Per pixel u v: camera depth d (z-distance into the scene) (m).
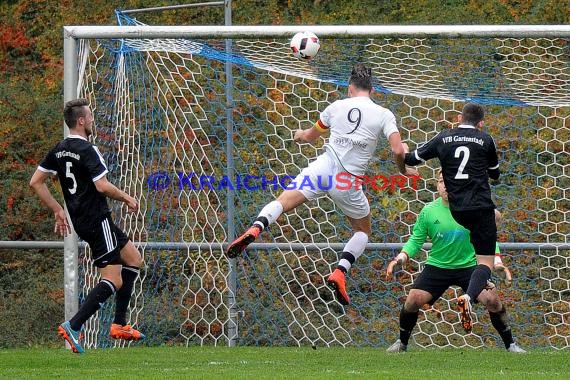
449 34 29.41
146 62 35.72
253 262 36.56
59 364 23.31
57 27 53.56
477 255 24.72
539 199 35.62
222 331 33.28
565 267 35.72
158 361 24.44
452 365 23.50
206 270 34.53
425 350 29.33
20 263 42.38
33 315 38.19
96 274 31.92
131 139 35.97
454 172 24.56
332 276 24.95
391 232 36.81
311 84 40.44
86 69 35.25
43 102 48.62
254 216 36.62
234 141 39.03
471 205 24.33
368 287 36.94
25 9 55.25
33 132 47.25
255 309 36.19
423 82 35.34
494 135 38.25
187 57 40.91
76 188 24.20
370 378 19.61
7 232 43.56
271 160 38.25
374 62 36.41
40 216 44.16
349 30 29.58
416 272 37.38
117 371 21.11
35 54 53.62
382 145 37.50
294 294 36.94
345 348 30.47
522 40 40.91
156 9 34.34
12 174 45.94
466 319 23.67
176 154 34.84
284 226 37.78
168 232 36.16
